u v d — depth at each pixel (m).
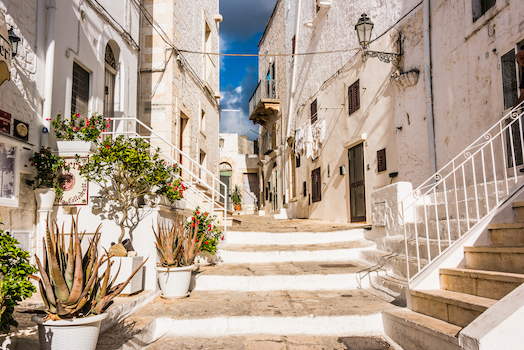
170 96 9.72
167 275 4.78
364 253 6.59
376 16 9.11
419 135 7.45
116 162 4.85
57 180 5.13
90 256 3.06
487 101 5.79
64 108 5.57
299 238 7.64
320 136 12.63
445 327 3.22
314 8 13.94
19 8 4.69
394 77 7.93
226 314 4.14
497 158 5.55
